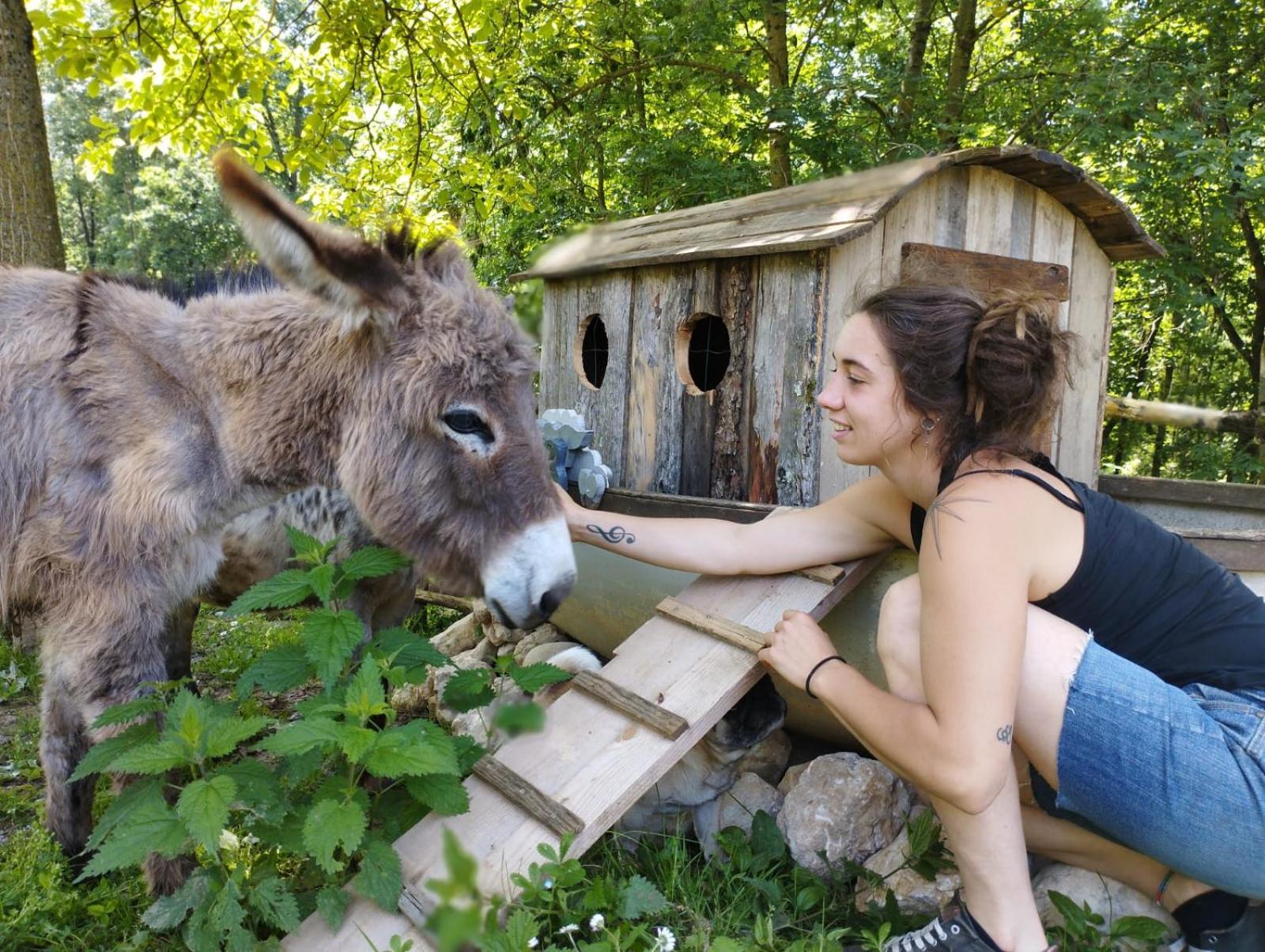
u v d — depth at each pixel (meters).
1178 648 1.63
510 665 1.99
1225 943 1.65
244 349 2.10
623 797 1.77
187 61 5.82
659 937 1.60
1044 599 1.64
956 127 7.35
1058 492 1.62
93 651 1.97
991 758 1.45
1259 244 8.71
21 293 2.14
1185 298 7.17
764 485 2.98
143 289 2.32
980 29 8.24
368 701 1.66
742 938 1.80
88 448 2.02
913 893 1.90
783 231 2.92
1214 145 5.95
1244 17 7.21
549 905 1.68
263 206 1.75
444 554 2.11
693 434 3.25
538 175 7.96
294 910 1.62
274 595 1.82
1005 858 1.58
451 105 7.17
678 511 3.02
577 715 2.00
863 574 2.18
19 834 2.39
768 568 2.21
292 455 2.15
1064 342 1.70
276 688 1.83
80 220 29.53
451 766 1.56
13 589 2.06
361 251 1.92
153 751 1.61
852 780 2.13
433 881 0.70
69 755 2.22
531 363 2.07
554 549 2.02
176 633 2.77
